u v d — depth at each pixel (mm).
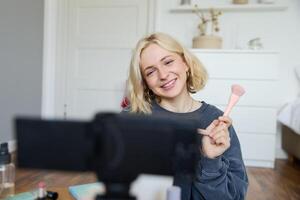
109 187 410
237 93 716
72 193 754
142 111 819
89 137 399
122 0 3115
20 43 2785
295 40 2875
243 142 2600
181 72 833
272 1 2783
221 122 675
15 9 2686
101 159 400
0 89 2531
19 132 404
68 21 3238
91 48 3225
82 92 3283
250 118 2582
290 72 2898
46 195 750
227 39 2965
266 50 2525
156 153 399
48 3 3176
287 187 2090
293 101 2766
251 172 2439
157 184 501
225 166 676
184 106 875
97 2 3166
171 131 402
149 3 3051
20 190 901
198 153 450
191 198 684
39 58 3125
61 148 402
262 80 2551
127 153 397
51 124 400
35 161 405
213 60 2590
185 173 423
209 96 2596
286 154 2977
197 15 2984
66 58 3275
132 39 3127
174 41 827
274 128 2566
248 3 2869
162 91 818
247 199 1844
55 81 3309
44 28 3176
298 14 2855
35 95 3078
